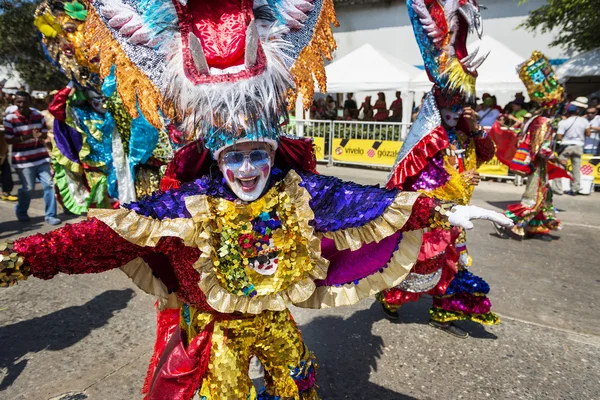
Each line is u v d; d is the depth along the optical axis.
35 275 1.41
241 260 1.69
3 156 7.49
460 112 3.17
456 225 1.54
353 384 2.77
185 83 1.49
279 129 1.63
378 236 1.65
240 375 1.77
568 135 8.52
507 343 3.25
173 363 1.80
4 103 7.42
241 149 1.58
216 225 1.66
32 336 3.30
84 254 1.44
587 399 2.64
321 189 1.82
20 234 5.75
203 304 1.75
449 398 2.65
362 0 16.02
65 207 5.11
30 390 2.67
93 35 1.64
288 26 1.69
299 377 1.89
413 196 1.60
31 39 15.14
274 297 1.70
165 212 1.57
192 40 1.44
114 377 2.80
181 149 1.83
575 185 8.58
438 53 3.00
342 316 3.66
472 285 3.23
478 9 3.16
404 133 10.39
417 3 2.84
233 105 1.45
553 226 5.85
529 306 3.85
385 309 3.58
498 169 9.67
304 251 1.73
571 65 11.63
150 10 1.58
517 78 10.05
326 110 14.16
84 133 4.50
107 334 3.33
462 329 3.40
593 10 11.21
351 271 1.92
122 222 1.47
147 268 1.81
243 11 1.58
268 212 1.71
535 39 14.13
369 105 13.52
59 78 17.06
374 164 10.93
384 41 16.09
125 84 1.60
